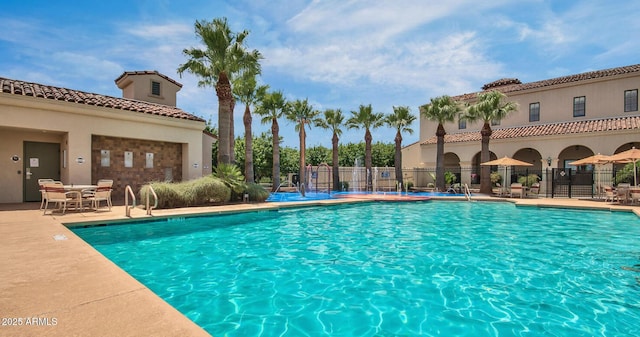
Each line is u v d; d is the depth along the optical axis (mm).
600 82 24875
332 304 4422
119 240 8078
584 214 13914
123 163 14742
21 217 9180
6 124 11250
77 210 10844
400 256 6934
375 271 5879
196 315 4059
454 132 32438
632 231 9977
